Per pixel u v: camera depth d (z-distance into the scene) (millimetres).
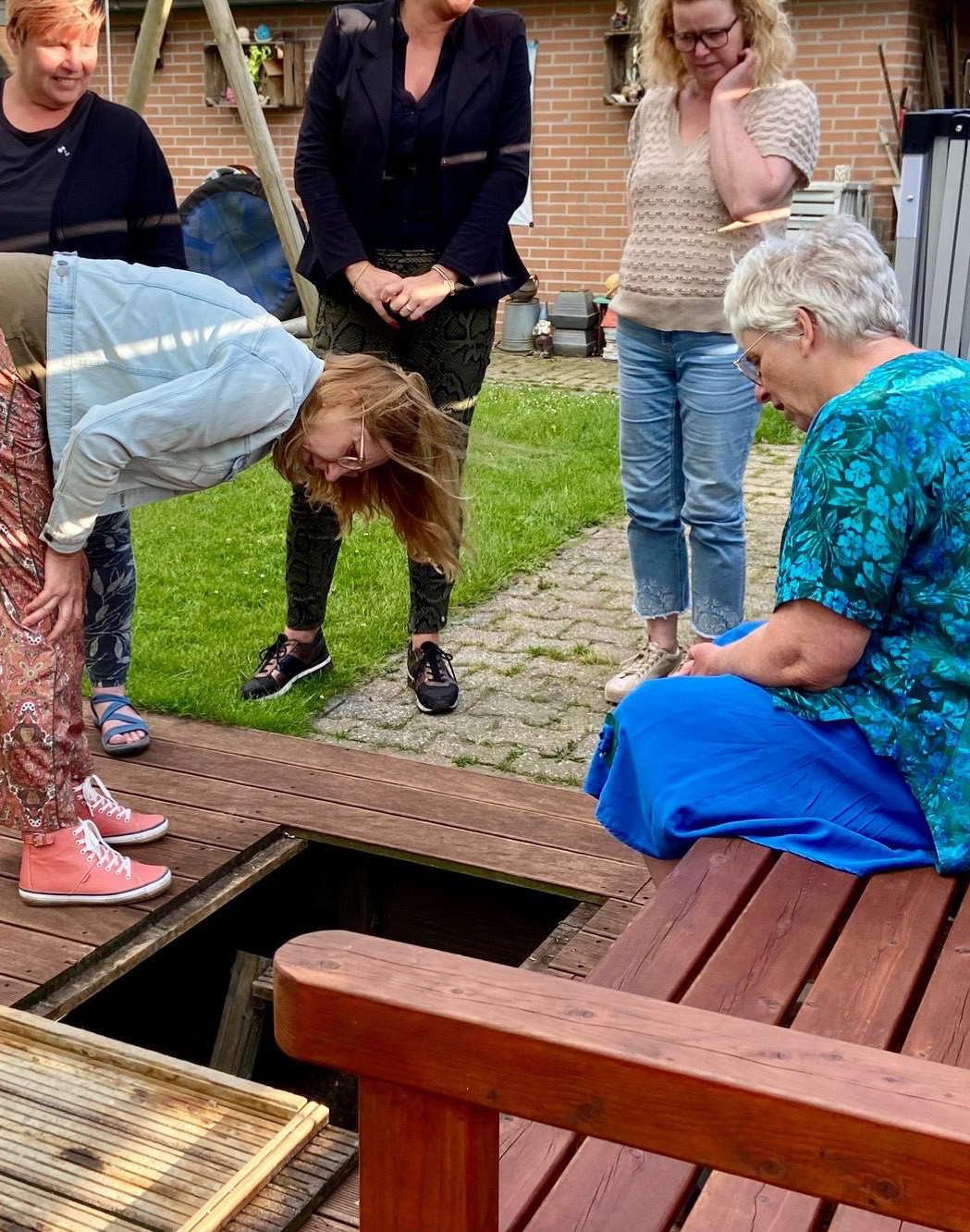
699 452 3402
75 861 2557
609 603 4695
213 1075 2086
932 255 4883
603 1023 1096
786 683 1991
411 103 3309
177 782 3121
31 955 2414
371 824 2934
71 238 2902
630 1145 1080
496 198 3377
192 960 3018
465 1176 1160
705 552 3490
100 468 2215
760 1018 1600
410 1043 1128
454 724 3658
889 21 8688
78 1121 2014
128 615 3203
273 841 2908
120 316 2285
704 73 3281
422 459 2482
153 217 3051
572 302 9875
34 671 2455
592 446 6891
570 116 9852
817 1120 1002
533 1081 1093
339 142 3391
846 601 1858
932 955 1768
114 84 11195
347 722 3666
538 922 2881
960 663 1891
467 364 3471
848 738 1980
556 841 2881
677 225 3330
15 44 2820
